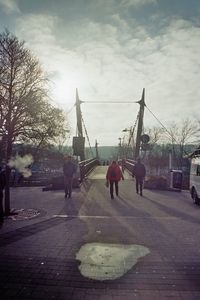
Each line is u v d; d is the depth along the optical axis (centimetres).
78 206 1166
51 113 1524
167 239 718
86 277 495
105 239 712
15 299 423
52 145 2347
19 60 1115
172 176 1839
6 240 696
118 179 1378
